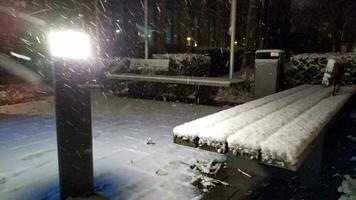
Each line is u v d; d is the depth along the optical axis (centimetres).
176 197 249
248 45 1138
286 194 263
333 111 321
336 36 1566
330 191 277
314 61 708
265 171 298
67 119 221
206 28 1633
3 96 762
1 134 451
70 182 232
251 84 830
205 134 221
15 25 948
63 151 225
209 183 274
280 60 623
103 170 308
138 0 1546
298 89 554
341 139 441
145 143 404
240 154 203
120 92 930
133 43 1538
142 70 889
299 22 1689
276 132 225
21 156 351
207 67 924
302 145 195
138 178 288
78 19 224
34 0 875
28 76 964
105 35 1382
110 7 1411
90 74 229
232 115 298
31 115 593
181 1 1641
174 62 848
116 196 249
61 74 214
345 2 1491
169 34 1841
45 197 248
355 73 647
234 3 714
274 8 1528
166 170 308
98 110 653
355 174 317
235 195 255
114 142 409
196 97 748
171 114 609
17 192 257
